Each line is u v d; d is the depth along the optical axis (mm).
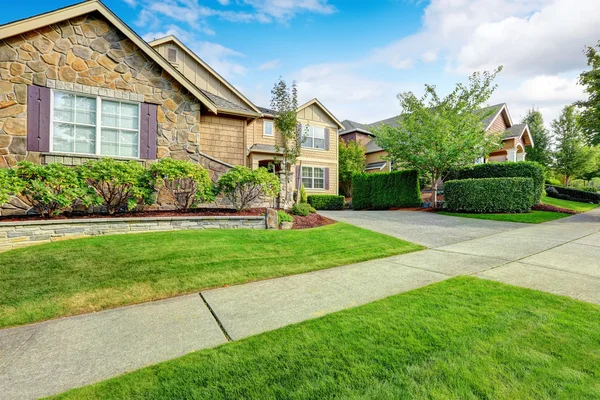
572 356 2318
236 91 16438
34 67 7023
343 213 14398
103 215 6883
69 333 2967
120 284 4133
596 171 27719
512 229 8836
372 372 2160
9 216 6223
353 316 3121
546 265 5035
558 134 26328
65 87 7266
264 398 1924
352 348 2488
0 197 5320
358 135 26984
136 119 8117
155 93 8305
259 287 4258
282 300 3738
